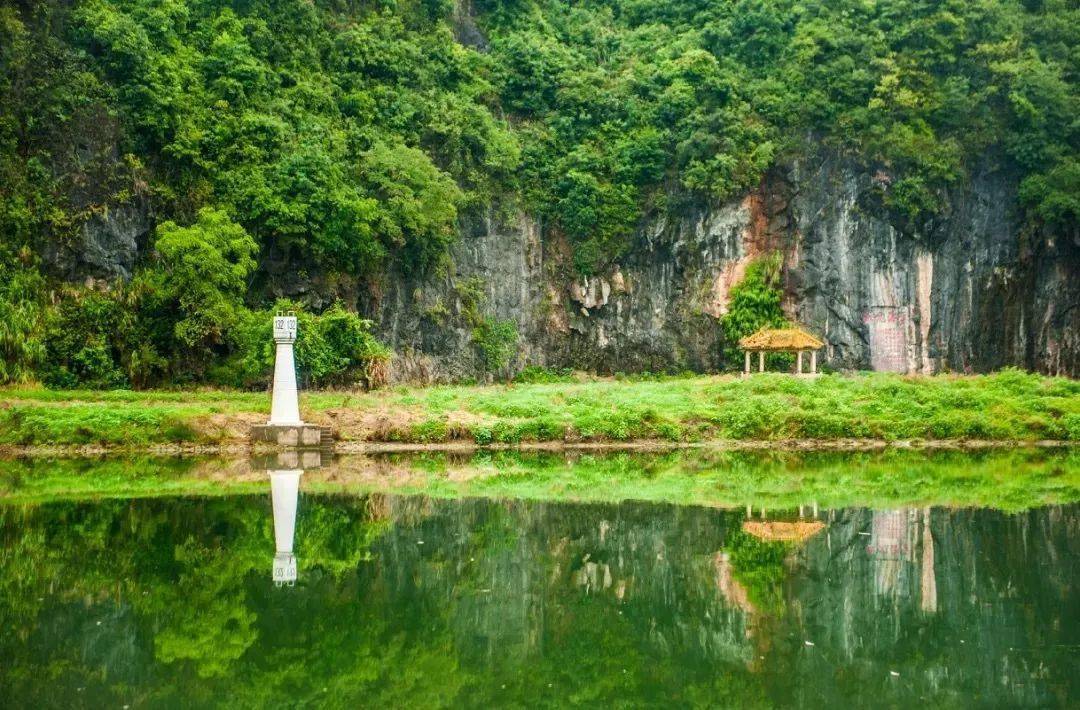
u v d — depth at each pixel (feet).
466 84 283.38
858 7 297.33
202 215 204.85
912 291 269.64
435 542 96.68
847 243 270.26
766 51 297.94
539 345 273.54
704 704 60.23
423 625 73.31
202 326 196.44
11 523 101.91
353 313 217.97
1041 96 274.98
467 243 260.21
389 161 238.89
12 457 149.38
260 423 167.73
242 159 226.17
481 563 89.15
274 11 258.16
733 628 73.00
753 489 129.49
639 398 200.03
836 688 62.64
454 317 250.57
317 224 222.28
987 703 60.18
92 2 227.40
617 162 281.95
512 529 102.94
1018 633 72.23
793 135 275.39
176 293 199.52
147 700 59.47
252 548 93.45
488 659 67.00
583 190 276.21
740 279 272.92
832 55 286.25
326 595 79.46
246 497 118.01
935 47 284.61
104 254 203.21
